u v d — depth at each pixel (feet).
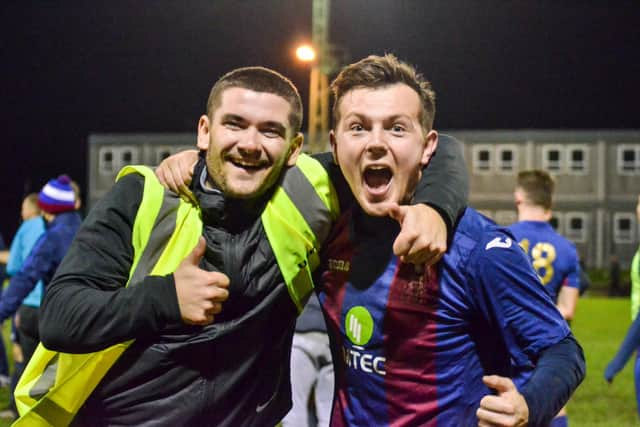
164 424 8.23
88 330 7.50
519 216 18.40
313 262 8.57
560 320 7.60
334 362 8.58
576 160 134.92
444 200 7.73
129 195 8.30
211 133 8.26
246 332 8.32
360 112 7.96
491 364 7.97
